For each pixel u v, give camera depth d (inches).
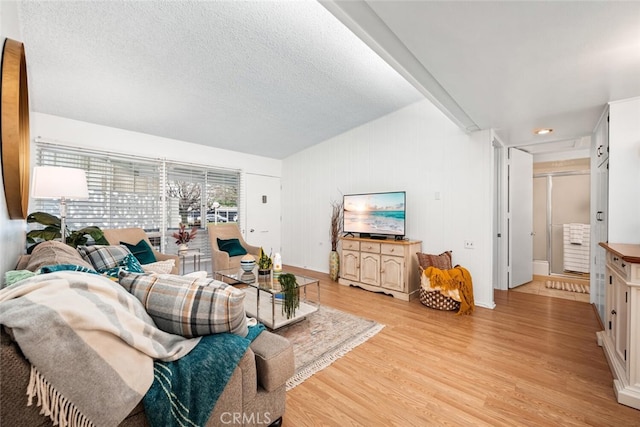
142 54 95.0
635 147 91.8
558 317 116.4
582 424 57.6
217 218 193.6
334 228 184.4
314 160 208.7
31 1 70.9
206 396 39.3
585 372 76.1
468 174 135.6
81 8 74.2
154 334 39.5
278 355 51.1
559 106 100.7
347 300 138.6
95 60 95.8
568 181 191.9
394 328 105.0
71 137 133.7
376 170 171.6
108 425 31.3
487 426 57.2
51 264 56.3
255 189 216.5
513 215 161.8
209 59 101.1
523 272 168.9
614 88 85.7
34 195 78.1
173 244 170.1
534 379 73.0
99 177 142.5
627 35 59.6
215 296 44.8
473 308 123.0
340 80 122.7
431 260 134.4
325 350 88.0
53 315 29.8
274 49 98.3
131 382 33.8
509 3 51.3
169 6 76.0
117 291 39.2
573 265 189.6
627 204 92.7
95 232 109.6
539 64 72.5
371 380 72.7
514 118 113.9
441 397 66.1
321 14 82.8
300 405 63.2
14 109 48.3
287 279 103.3
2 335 27.8
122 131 150.2
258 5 78.0
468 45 64.9
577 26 57.1
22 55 55.3
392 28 59.4
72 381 29.8
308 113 156.0
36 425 28.5
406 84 129.6
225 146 192.9
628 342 64.4
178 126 154.4
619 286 74.9
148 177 160.1
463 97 93.4
